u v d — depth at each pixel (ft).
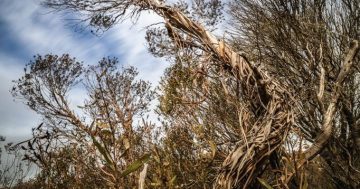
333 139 12.09
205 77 5.94
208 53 5.85
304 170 4.26
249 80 5.25
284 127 4.70
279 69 16.11
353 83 16.47
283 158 4.35
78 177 5.56
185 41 6.12
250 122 5.22
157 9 6.54
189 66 6.12
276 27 17.92
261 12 18.39
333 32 17.69
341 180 11.88
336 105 6.30
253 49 17.07
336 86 7.08
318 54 15.55
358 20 17.69
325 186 11.66
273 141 4.49
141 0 6.97
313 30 17.53
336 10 18.40
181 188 6.16
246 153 4.26
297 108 5.29
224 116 8.35
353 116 16.02
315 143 5.53
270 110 4.83
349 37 17.19
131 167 3.70
